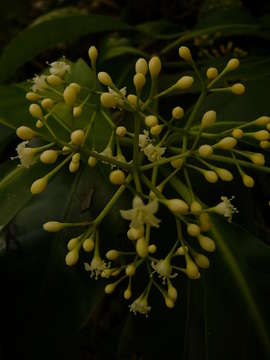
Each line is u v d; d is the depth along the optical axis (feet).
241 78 0.92
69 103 0.65
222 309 0.77
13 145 1.08
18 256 0.82
